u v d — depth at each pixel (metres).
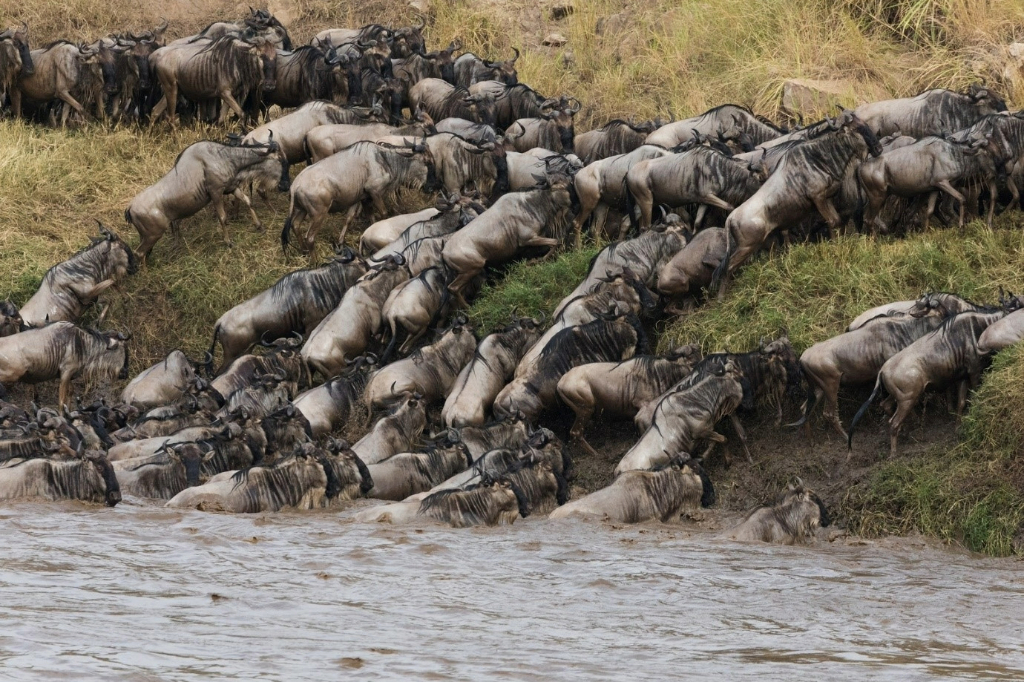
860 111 59.06
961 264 49.38
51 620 26.59
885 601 31.42
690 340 49.94
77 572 31.31
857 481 43.00
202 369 57.06
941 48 71.69
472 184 62.25
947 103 56.97
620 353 49.50
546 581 32.31
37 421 45.16
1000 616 30.16
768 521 39.47
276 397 51.78
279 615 28.11
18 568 31.45
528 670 24.23
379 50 72.12
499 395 49.06
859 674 24.70
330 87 70.62
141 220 61.56
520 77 80.31
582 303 50.75
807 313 48.72
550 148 64.69
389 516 40.47
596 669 24.50
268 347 55.12
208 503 41.97
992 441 41.31
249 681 22.80
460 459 46.56
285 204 66.88
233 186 61.91
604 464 47.78
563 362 48.97
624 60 80.94
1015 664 25.77
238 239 63.75
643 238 52.62
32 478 42.56
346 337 54.09
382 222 59.41
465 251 55.22
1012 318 42.81
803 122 67.81
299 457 43.72
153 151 72.12
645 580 32.72
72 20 89.44
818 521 40.12
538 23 86.38
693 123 61.09
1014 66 67.69
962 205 50.84
